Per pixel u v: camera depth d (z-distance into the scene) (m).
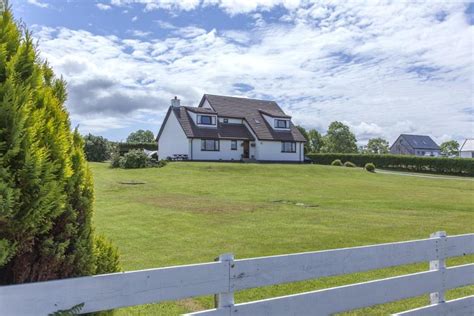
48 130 2.05
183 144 34.25
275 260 2.52
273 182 21.39
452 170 39.03
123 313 4.12
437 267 3.45
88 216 2.37
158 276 2.10
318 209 12.73
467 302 3.61
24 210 1.87
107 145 37.03
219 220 10.48
